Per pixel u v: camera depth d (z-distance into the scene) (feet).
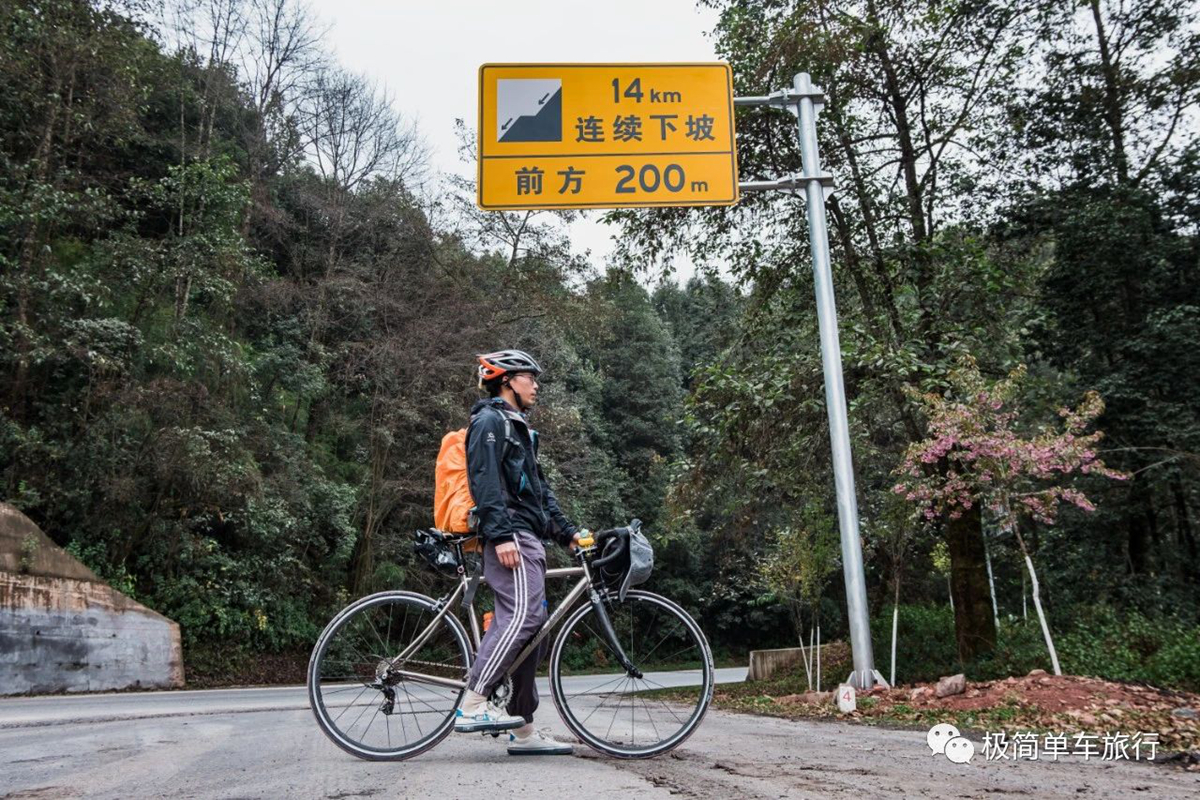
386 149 81.61
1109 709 18.62
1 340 46.11
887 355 32.94
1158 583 49.49
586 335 81.41
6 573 42.19
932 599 82.12
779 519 46.55
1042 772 10.83
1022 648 34.30
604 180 25.40
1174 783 10.23
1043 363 64.23
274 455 60.64
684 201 25.49
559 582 11.46
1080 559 53.98
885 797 8.38
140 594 50.26
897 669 39.40
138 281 54.54
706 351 136.87
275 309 68.90
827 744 13.12
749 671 54.65
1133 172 50.42
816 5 35.14
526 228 76.28
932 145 40.78
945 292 36.68
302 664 57.16
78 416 49.37
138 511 51.03
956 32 38.86
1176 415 46.50
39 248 50.44
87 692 43.78
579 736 10.59
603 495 95.35
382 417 68.39
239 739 13.74
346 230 76.13
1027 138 47.09
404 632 10.64
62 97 55.16
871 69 38.86
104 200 53.52
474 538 10.66
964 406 28.94
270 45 77.87
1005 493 28.43
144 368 53.47
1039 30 40.73
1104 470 27.71
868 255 39.40
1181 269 48.16
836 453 24.84
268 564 56.24
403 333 70.90
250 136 75.82
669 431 117.91
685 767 9.85
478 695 9.96
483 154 25.22
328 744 12.48
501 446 10.30
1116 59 49.24
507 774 8.95
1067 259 50.31
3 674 41.50
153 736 14.66
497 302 76.02
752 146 38.50
